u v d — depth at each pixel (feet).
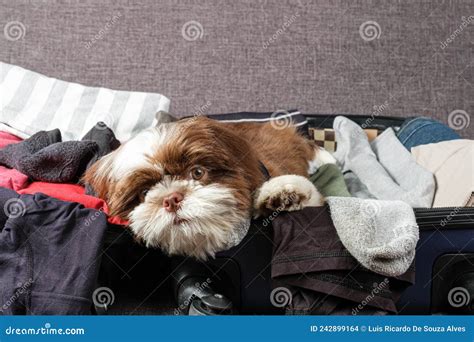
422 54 7.31
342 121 6.25
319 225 3.97
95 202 4.17
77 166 4.69
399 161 5.72
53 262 3.85
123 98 6.33
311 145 5.84
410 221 3.93
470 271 4.17
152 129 4.19
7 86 6.27
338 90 7.31
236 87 7.25
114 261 4.14
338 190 5.11
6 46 7.11
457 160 5.21
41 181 4.70
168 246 3.96
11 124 5.94
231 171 4.01
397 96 7.35
